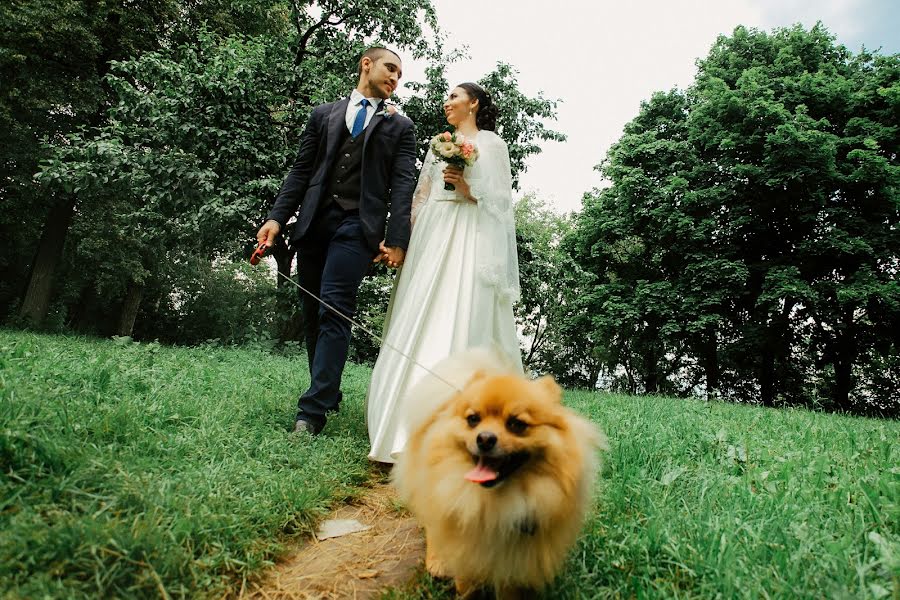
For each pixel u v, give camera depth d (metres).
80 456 2.43
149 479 2.47
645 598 2.02
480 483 1.95
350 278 4.11
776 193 18.47
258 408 4.31
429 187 4.35
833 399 19.42
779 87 19.45
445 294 3.87
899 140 18.14
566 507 2.07
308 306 4.57
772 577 2.12
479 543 2.07
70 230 19.98
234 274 30.19
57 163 11.00
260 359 9.74
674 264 20.88
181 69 11.23
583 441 2.27
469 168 3.82
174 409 3.69
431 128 13.45
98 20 15.07
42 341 7.52
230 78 10.75
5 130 15.62
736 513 2.67
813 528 2.49
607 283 22.48
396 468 2.73
